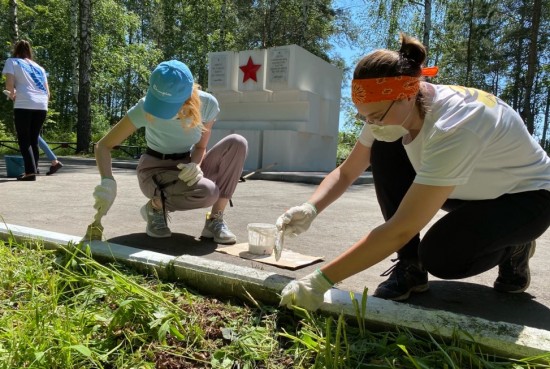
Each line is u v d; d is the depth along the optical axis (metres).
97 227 2.20
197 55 21.67
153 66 21.38
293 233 1.84
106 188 2.21
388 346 1.29
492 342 1.25
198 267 1.75
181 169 2.38
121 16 19.47
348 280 1.99
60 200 3.89
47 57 20.72
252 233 2.30
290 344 1.36
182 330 1.38
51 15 18.97
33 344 1.23
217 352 1.29
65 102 21.72
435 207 1.36
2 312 1.47
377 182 1.87
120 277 1.61
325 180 1.96
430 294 1.86
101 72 19.48
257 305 1.56
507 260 1.84
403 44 1.39
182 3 22.55
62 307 1.50
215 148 2.56
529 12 17.09
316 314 1.49
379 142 1.80
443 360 1.21
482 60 18.56
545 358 1.17
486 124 1.39
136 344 1.34
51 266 1.85
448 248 1.57
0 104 16.22
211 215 2.62
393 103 1.36
